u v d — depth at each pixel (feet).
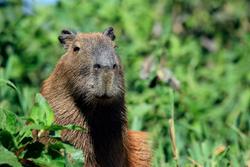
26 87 41.55
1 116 24.21
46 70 46.06
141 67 40.52
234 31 60.49
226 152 31.27
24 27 47.55
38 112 25.22
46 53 46.62
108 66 26.96
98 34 28.96
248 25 61.11
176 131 36.40
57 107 28.04
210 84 51.57
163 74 37.22
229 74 51.65
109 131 27.94
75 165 24.43
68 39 30.40
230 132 39.50
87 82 27.22
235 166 31.19
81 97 27.53
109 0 52.85
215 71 52.75
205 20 60.08
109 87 26.89
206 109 44.11
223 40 59.88
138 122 35.53
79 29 49.39
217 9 60.80
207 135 36.60
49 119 25.13
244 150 35.35
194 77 50.39
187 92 43.50
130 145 30.45
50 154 24.27
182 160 32.76
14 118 24.39
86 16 51.13
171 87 37.32
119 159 28.45
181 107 39.70
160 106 37.73
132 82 43.29
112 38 30.25
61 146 24.21
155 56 43.19
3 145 23.95
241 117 38.73
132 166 30.27
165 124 36.81
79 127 24.45
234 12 61.00
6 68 40.45
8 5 48.52
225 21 60.64
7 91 37.96
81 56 27.66
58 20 49.90
